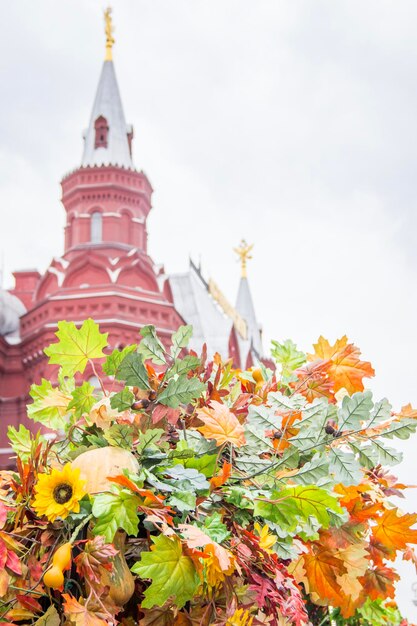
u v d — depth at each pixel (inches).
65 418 68.9
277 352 78.5
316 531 56.6
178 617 49.0
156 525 45.3
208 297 1445.6
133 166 1355.8
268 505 52.1
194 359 54.3
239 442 54.8
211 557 44.9
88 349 61.1
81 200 1309.1
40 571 48.7
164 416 54.4
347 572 59.4
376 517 62.3
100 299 1074.7
